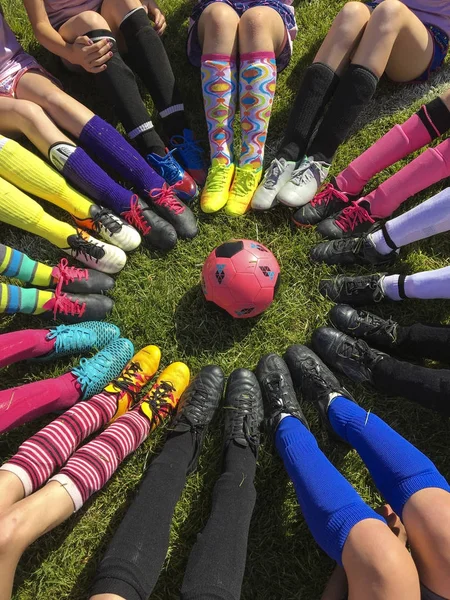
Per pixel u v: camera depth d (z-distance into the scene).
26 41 2.86
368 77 2.24
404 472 1.60
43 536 2.05
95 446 1.85
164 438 2.17
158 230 2.33
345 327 2.24
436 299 2.33
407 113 2.66
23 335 2.04
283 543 2.04
